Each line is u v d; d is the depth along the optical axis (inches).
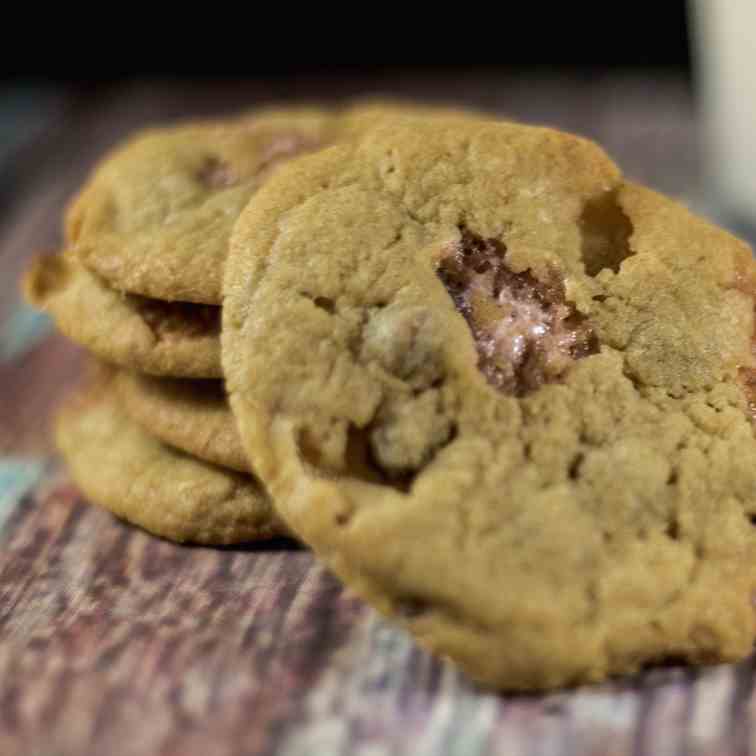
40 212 18.7
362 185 11.4
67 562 11.8
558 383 10.9
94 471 12.1
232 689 10.5
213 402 11.7
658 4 23.5
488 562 10.3
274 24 24.9
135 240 11.8
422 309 10.8
